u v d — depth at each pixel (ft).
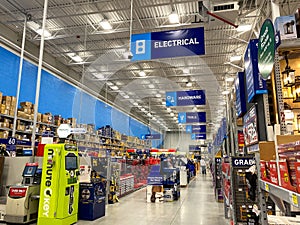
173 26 27.55
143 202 25.45
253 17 27.20
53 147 15.84
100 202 18.86
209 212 20.74
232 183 12.23
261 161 5.08
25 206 15.61
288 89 9.78
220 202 25.55
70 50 36.70
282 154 3.69
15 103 25.43
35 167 17.03
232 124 16.56
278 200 5.58
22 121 27.17
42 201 15.34
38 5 26.07
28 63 31.58
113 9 25.98
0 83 26.84
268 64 6.44
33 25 29.12
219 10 19.06
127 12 26.99
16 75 29.30
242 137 14.98
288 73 9.39
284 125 7.10
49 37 30.86
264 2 24.02
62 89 38.50
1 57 27.14
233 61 37.06
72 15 26.11
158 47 16.93
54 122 31.86
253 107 9.51
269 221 5.20
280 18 8.23
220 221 17.65
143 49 17.21
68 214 15.79
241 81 12.40
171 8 26.12
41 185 15.52
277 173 3.93
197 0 22.58
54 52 36.88
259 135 8.88
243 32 29.58
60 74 38.32
